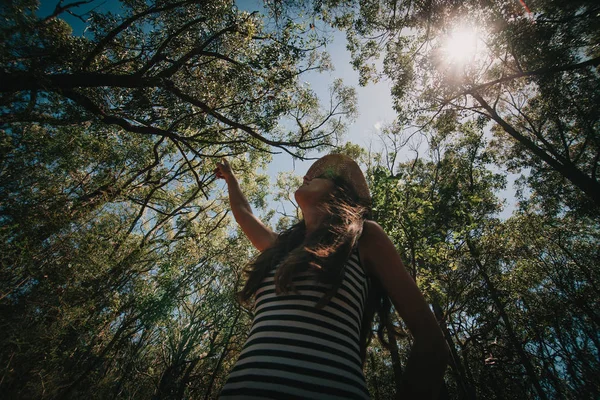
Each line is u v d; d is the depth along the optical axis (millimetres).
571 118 12688
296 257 920
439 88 11703
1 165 4902
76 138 6578
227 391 730
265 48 7848
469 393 6016
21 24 4246
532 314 9586
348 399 676
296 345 735
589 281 9508
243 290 1104
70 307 4484
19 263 4125
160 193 13953
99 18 7359
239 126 7957
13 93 5184
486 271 7477
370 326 1040
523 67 11641
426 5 9711
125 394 6207
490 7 9234
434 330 754
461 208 5684
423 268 5602
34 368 3898
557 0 8672
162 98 8016
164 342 7906
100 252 5488
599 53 10617
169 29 8359
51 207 5094
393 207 4887
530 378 9492
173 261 7480
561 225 12305
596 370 8523
